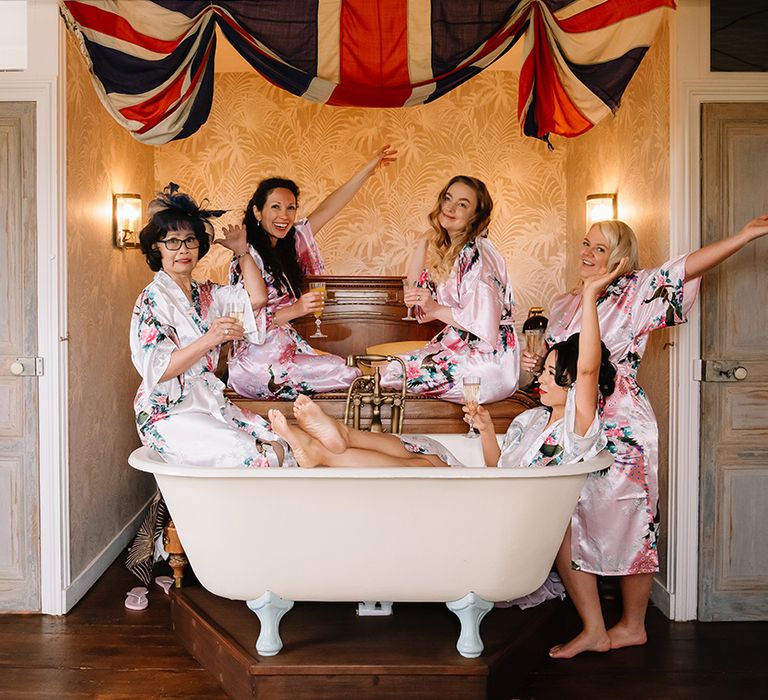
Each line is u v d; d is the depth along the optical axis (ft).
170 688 7.83
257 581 7.56
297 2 9.25
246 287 9.55
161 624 9.41
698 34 9.55
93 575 10.73
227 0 9.23
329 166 14.84
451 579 7.56
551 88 9.87
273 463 8.12
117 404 12.04
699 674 8.15
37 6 9.41
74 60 9.98
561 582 9.29
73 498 9.99
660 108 10.14
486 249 10.33
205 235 8.59
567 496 7.63
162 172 14.71
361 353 13.35
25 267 9.55
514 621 8.38
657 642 8.96
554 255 15.08
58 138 9.47
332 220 14.92
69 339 9.84
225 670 7.79
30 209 9.52
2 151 9.51
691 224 9.56
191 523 7.53
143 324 8.00
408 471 7.10
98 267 11.06
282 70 9.57
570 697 7.67
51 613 9.66
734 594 9.65
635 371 9.08
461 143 14.94
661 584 10.05
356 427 9.81
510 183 14.99
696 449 9.59
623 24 8.88
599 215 12.21
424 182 14.94
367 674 7.30
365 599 7.73
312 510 7.29
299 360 10.69
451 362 10.26
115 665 8.32
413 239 14.93
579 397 7.73
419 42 9.41
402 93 9.84
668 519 9.79
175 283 8.35
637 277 9.04
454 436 10.05
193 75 9.71
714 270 9.55
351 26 9.34
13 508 9.66
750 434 9.62
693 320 9.55
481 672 7.30
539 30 9.59
